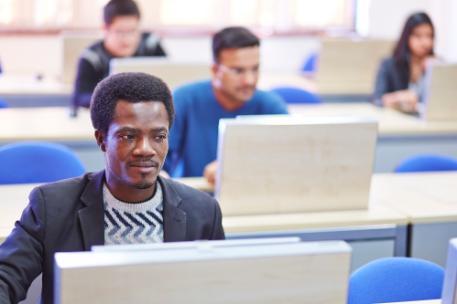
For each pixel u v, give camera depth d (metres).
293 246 1.31
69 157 2.77
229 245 1.31
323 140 2.60
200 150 3.02
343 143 2.62
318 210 2.67
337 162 2.63
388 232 2.72
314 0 6.90
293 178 2.61
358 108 4.56
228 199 2.57
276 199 2.62
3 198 2.55
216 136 3.03
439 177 3.21
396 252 2.74
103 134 1.58
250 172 2.56
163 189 1.70
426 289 2.00
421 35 4.80
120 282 1.23
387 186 3.05
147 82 1.55
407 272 2.00
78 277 1.21
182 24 6.68
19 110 4.06
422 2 7.02
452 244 1.49
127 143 1.54
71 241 1.63
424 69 4.83
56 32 6.38
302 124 2.56
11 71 6.36
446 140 4.18
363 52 5.41
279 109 3.04
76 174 2.76
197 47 6.73
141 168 1.55
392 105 4.69
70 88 4.89
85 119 3.91
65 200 1.65
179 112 2.97
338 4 6.95
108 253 1.25
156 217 1.67
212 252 1.27
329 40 5.35
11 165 2.74
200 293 1.26
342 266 1.31
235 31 2.84
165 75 3.92
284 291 1.30
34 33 6.35
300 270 1.29
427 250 2.77
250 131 2.52
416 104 4.68
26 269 1.60
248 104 3.02
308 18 6.92
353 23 7.02
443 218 2.72
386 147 4.11
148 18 6.59
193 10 6.68
